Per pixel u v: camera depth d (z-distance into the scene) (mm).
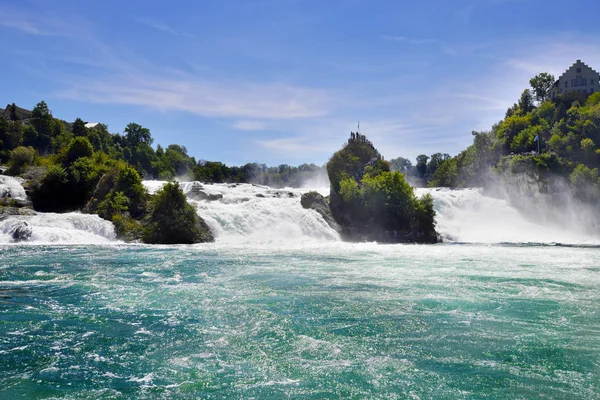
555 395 9391
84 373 10469
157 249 33062
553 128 92500
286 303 16531
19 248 31656
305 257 29141
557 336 12992
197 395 9391
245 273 22656
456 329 13594
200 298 17219
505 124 94562
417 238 49469
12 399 9180
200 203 45812
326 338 12781
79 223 39312
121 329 13531
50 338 12742
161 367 10805
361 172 57406
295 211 47250
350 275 22141
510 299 17172
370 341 12555
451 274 22578
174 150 184000
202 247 35312
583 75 120875
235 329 13547
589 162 80562
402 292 18344
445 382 10000
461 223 60844
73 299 17000
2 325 13891
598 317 14859
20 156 55781
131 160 143500
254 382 9984
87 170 51344
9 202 44844
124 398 9258
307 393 9461
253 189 58938
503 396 9344
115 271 22891
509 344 12336
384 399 9203
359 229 49031
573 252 34312
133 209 42844
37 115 127375
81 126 126000
